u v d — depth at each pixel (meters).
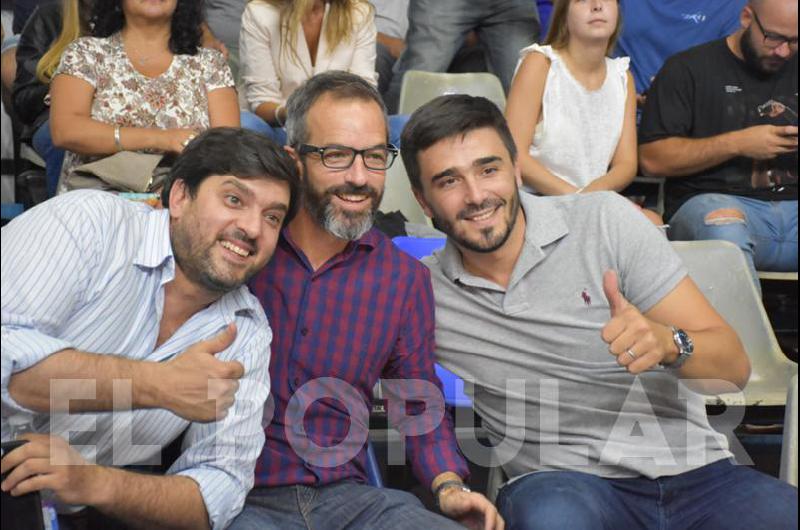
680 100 3.08
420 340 1.96
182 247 1.71
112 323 1.69
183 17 2.63
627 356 1.71
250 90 3.18
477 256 1.98
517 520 1.82
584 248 1.97
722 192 3.04
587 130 2.97
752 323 2.49
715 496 1.88
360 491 1.85
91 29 2.62
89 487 1.54
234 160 1.69
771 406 2.34
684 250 2.52
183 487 1.66
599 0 2.88
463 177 1.92
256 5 3.15
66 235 1.63
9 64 3.35
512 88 3.00
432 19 3.71
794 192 3.00
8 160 3.60
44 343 1.55
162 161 2.49
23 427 1.65
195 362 1.61
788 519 1.80
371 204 1.91
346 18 3.14
